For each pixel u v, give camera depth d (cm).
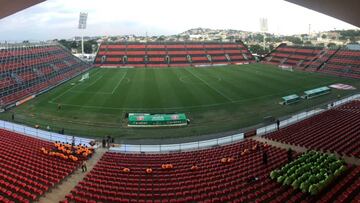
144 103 6762
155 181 2945
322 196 2334
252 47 18462
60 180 2956
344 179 2567
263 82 9312
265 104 6719
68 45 19600
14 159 3453
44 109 6328
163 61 13675
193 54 14425
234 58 14662
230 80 9594
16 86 7606
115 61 13350
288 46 14862
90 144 4325
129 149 4216
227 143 4394
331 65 11800
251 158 3528
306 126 4825
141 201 2459
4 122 5453
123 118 5728
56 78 9406
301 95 7575
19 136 4556
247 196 2469
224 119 5675
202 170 3219
